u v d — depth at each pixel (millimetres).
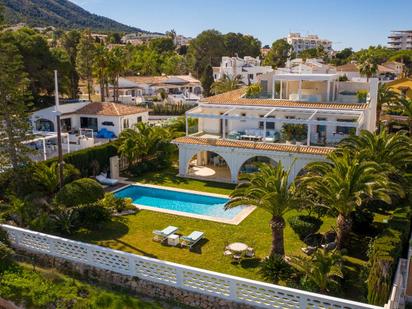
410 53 119312
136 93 86000
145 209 26812
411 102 44438
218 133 38875
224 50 138625
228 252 20016
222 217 26281
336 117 34000
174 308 15922
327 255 16703
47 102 61844
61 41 105312
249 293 15094
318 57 146000
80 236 22438
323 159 29406
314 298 14047
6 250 19266
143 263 17047
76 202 22734
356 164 18297
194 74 120562
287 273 17406
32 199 24688
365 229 21844
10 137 25266
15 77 25328
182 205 28703
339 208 18969
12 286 17266
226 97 39688
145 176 35094
